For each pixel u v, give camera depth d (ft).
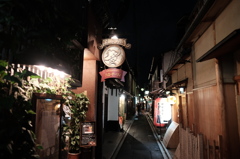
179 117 45.83
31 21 8.86
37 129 13.35
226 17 18.95
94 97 30.45
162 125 59.21
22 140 9.80
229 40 13.76
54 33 9.93
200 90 27.68
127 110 115.85
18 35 8.55
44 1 8.92
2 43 7.97
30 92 13.35
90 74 31.24
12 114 9.41
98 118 32.71
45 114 14.38
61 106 16.60
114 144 46.96
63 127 20.17
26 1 8.32
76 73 23.54
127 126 80.38
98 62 33.55
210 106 23.22
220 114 19.30
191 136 21.68
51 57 11.03
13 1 7.87
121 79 29.32
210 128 23.21
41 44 9.02
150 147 46.09
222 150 18.78
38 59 10.29
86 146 24.47
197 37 29.81
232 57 19.84
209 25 24.06
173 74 57.11
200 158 18.39
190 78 35.50
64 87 20.04
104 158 35.09
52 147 15.33
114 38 29.53
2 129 8.12
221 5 19.57
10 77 8.92
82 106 26.53
